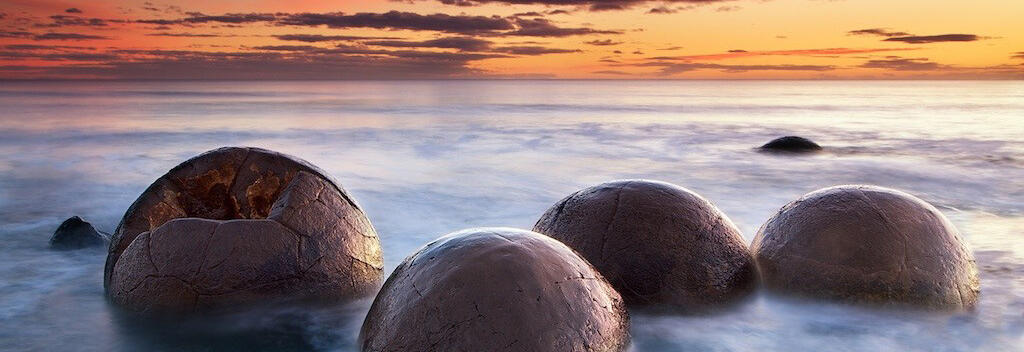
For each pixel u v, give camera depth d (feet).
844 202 19.85
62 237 34.19
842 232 19.31
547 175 62.85
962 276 19.62
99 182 56.95
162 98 255.91
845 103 229.66
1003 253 34.65
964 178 61.67
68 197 50.19
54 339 22.21
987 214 45.80
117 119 130.62
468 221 42.68
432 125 119.85
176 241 19.93
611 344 13.83
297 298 19.84
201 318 19.53
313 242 20.22
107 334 20.89
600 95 343.67
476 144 88.99
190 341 19.63
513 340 12.87
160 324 19.72
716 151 81.15
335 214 20.89
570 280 13.80
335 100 246.68
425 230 39.88
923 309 18.99
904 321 18.93
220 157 22.43
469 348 12.87
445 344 13.00
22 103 200.13
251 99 252.62
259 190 22.41
